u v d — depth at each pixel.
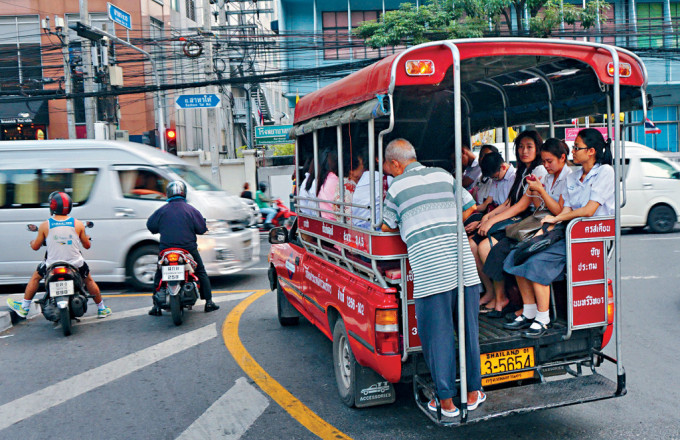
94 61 17.39
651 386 4.82
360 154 4.72
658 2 24.31
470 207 3.79
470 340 3.62
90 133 17.98
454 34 19.23
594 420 4.22
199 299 8.54
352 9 25.27
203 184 9.92
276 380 5.21
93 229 9.21
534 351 4.01
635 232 14.23
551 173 4.67
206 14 19.33
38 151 9.41
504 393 3.80
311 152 5.81
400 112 5.27
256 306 8.02
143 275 9.29
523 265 4.10
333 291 4.72
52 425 4.38
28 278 9.43
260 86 36.38
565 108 5.16
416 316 3.65
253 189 23.27
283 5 25.17
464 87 5.25
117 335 6.78
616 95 3.84
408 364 3.86
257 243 10.47
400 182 3.74
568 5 18.61
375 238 3.81
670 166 13.88
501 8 18.95
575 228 3.97
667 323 6.57
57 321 6.88
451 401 3.59
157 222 7.22
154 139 22.06
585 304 4.02
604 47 3.88
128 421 4.42
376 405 4.48
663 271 9.38
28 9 26.09
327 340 6.41
